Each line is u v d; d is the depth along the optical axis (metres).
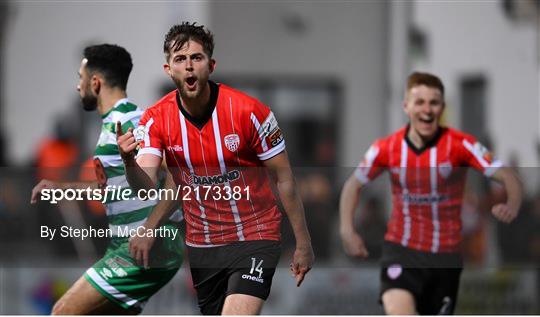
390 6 46.31
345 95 47.44
